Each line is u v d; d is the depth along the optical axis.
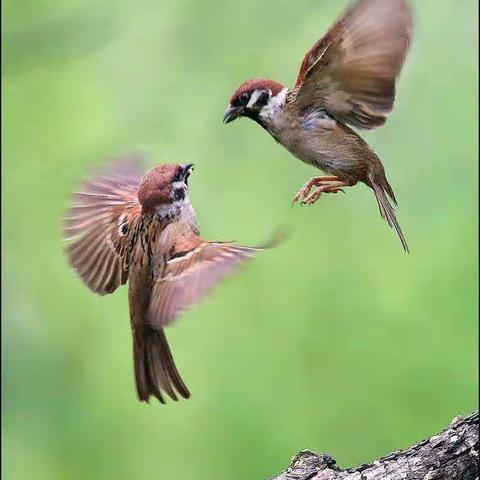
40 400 13.37
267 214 13.33
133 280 8.65
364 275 13.03
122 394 13.35
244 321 13.19
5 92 14.09
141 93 13.88
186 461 12.98
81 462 13.16
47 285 13.77
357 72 9.16
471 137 13.03
